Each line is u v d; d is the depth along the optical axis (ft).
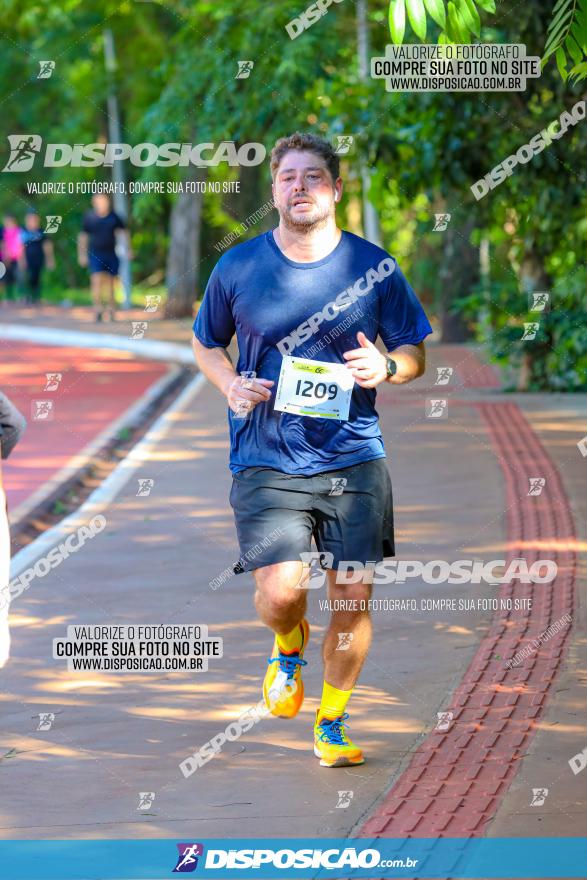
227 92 78.18
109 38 147.64
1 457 18.26
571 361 74.28
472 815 19.10
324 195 21.17
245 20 78.95
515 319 76.74
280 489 21.50
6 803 20.12
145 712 24.43
